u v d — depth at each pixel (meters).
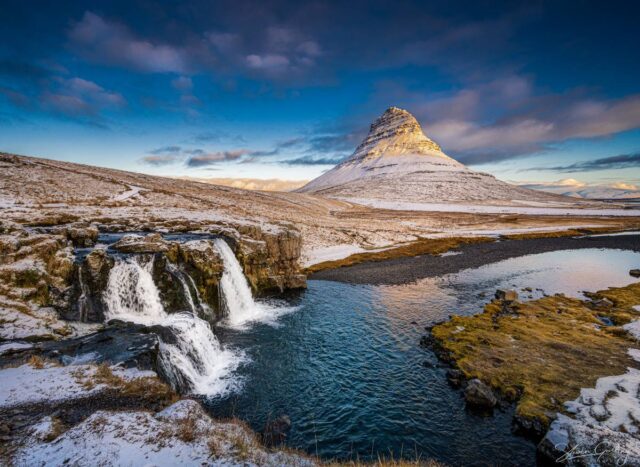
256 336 25.62
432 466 12.38
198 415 11.22
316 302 34.31
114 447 8.76
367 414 16.31
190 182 128.25
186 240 31.09
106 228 36.78
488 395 16.56
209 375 19.73
